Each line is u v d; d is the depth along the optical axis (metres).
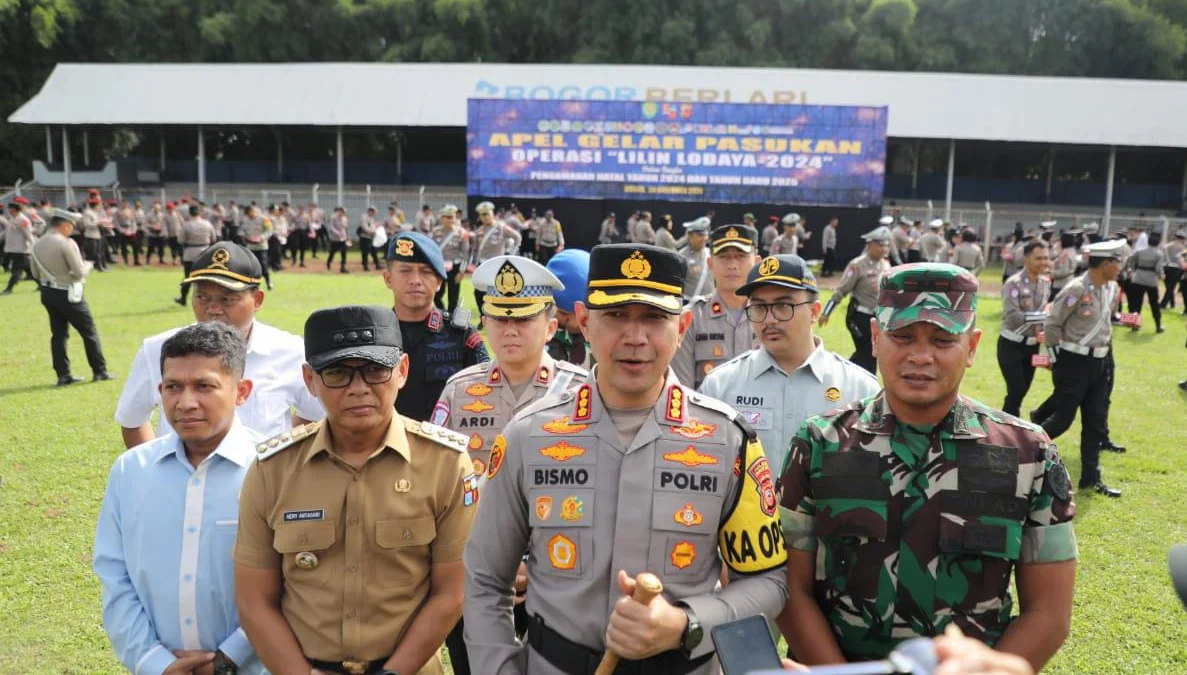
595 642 1.98
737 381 3.53
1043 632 1.92
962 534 1.94
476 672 2.04
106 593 2.44
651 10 37.66
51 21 35.56
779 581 2.00
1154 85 26.72
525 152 23.92
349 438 2.33
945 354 1.94
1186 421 7.91
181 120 28.41
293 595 2.29
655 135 23.56
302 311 13.57
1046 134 25.86
